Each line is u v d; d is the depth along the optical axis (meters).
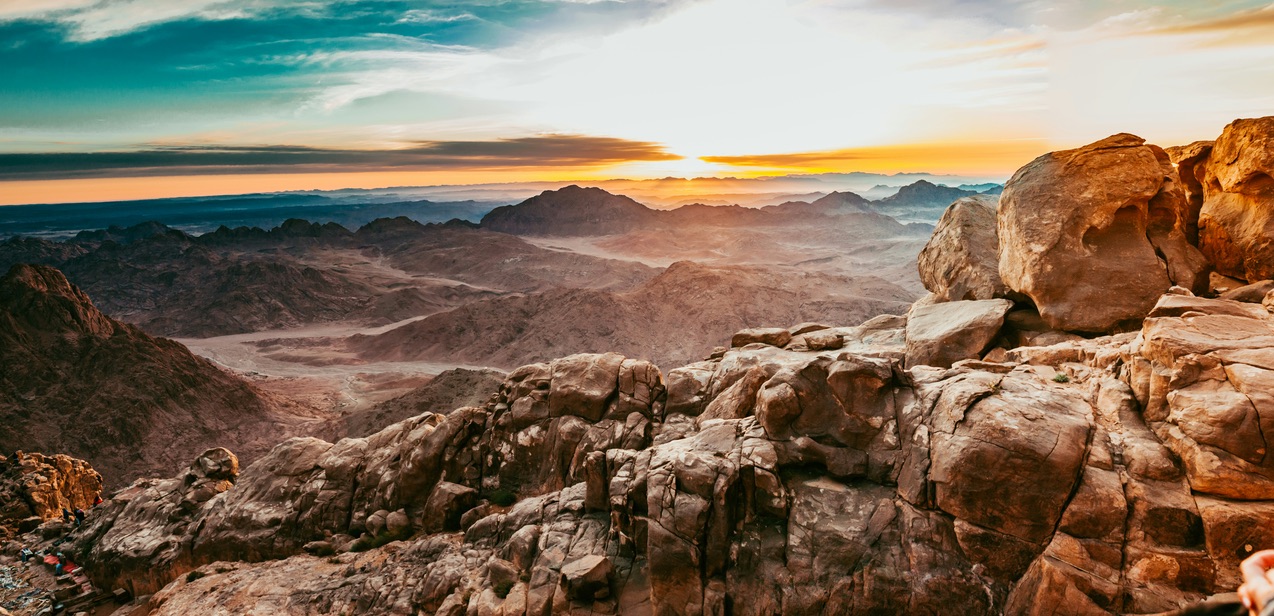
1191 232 22.66
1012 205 22.12
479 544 21.53
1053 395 15.62
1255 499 12.30
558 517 20.31
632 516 17.44
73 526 37.59
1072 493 13.55
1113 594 12.59
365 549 25.17
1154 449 13.57
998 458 13.94
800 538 15.32
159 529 31.14
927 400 16.06
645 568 17.36
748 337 27.91
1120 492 13.27
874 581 14.34
